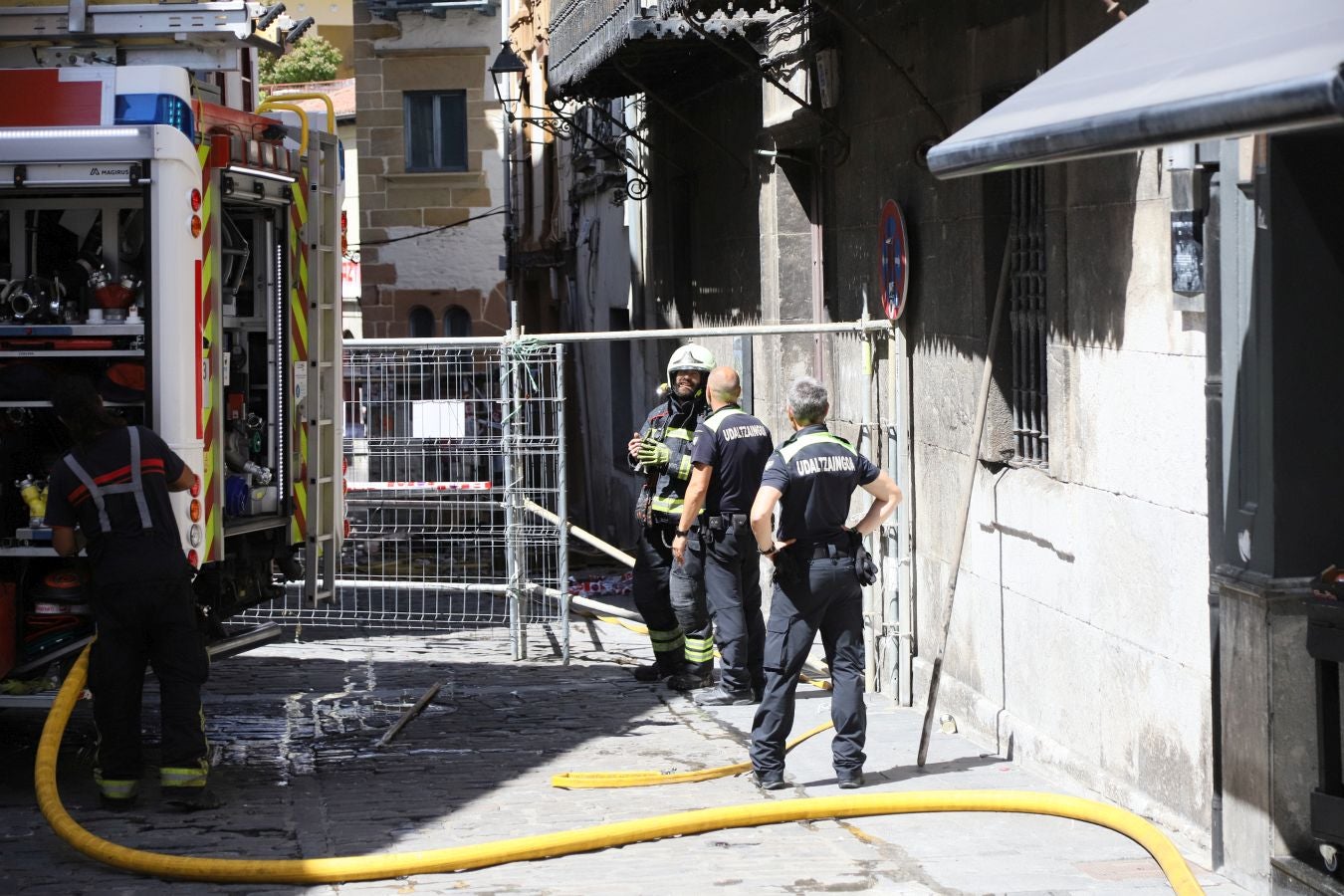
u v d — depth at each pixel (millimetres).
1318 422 5988
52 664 8211
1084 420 7590
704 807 7590
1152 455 6906
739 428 10102
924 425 9898
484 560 13320
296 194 9312
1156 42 5398
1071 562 7758
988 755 8648
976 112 8844
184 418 8008
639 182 18109
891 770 8336
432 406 12359
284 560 9484
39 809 7777
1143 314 6965
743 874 6500
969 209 9016
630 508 19672
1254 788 6098
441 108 29547
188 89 8039
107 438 7602
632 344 19469
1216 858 6406
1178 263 6547
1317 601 5738
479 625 13734
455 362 12328
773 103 12758
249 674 11594
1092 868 6414
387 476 12477
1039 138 5008
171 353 7949
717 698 10305
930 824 7176
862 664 7941
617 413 21031
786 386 12875
